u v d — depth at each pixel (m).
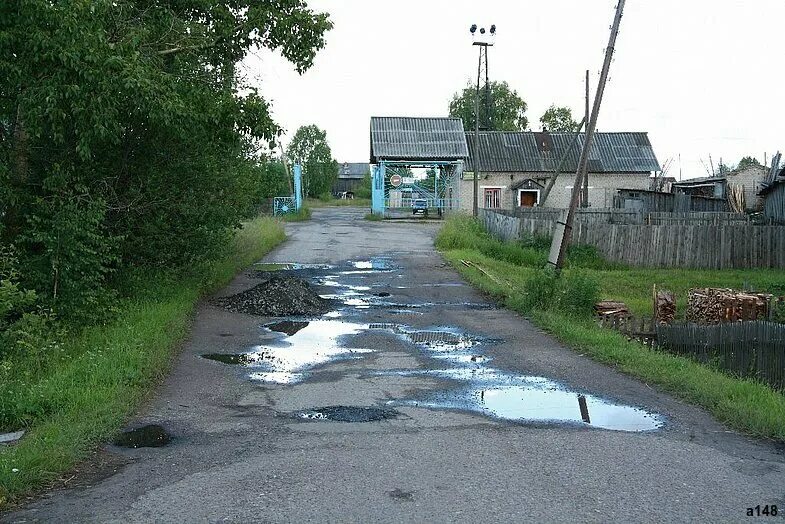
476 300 15.73
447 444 6.14
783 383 10.12
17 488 5.00
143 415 7.05
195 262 14.55
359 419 6.98
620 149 51.84
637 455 5.86
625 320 12.81
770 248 26.11
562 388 8.32
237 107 12.57
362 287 17.45
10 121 11.40
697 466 5.60
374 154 47.34
